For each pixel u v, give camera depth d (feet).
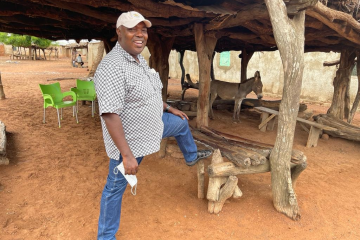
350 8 12.70
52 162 13.75
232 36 16.33
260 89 22.38
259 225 9.36
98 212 9.71
